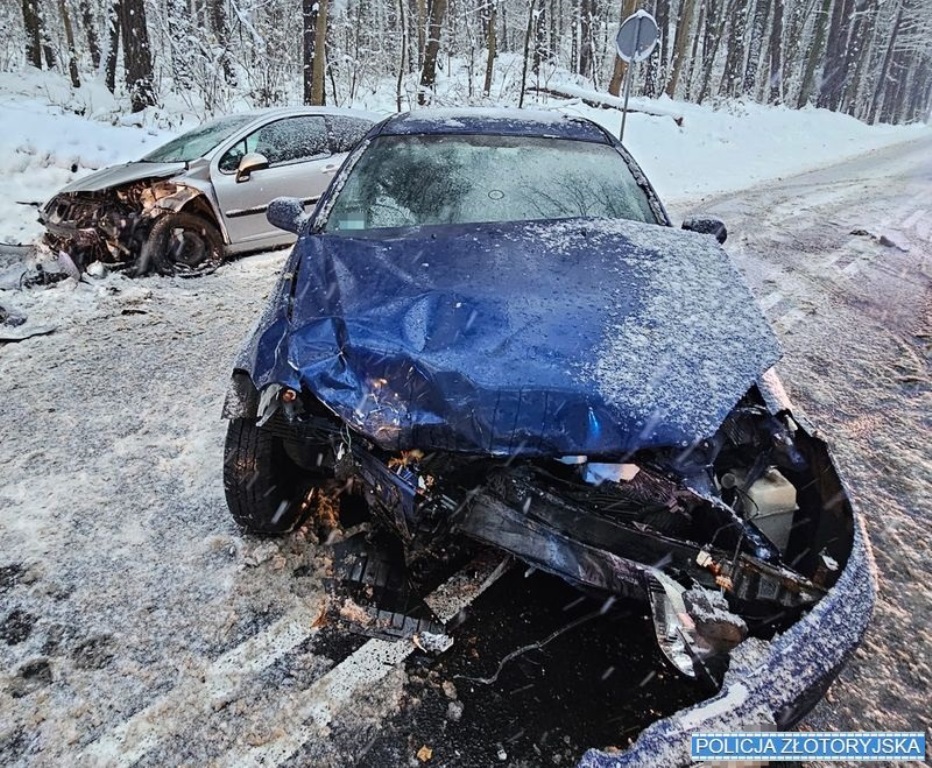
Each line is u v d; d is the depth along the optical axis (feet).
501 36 123.54
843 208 35.29
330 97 65.41
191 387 13.64
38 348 15.33
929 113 232.94
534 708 6.60
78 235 19.54
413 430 6.01
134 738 6.22
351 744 6.20
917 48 174.60
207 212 21.25
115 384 13.66
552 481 6.38
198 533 9.06
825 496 6.44
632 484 6.19
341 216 9.94
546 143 11.55
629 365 6.44
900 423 13.25
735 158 61.82
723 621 5.40
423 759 6.07
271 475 8.27
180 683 6.79
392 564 8.36
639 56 29.89
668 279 7.91
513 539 6.31
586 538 6.18
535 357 6.42
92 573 8.27
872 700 6.98
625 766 4.53
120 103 50.85
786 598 5.81
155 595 7.92
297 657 7.13
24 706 6.50
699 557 5.96
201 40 57.67
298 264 8.44
